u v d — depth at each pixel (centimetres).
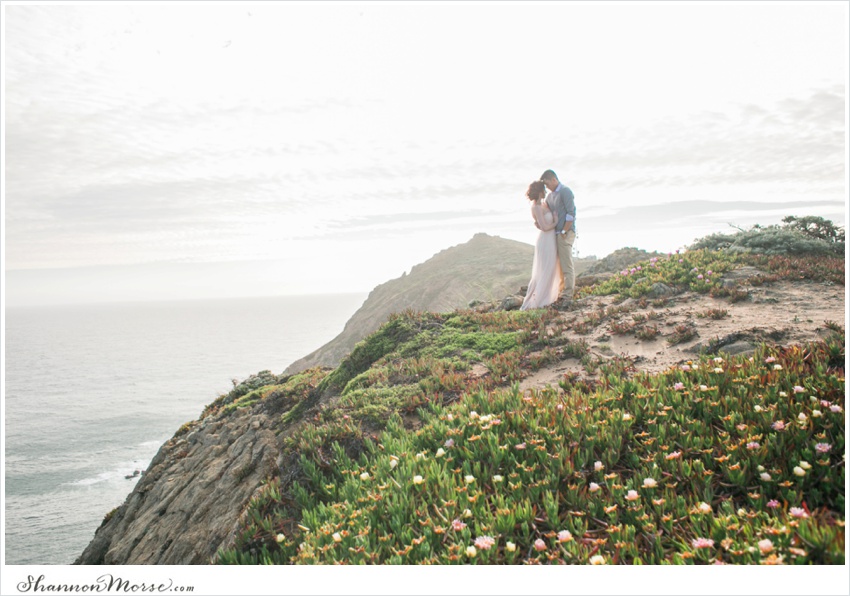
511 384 809
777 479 438
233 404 1237
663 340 899
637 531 424
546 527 442
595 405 614
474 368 915
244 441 910
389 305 11969
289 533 523
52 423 15662
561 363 877
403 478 530
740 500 441
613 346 914
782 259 1297
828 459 436
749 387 574
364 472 566
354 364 1098
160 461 1170
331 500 555
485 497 475
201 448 1062
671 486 456
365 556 424
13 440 13588
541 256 1295
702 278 1204
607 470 508
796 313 927
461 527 426
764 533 374
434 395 755
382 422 700
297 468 618
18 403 19700
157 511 875
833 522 384
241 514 594
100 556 950
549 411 601
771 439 477
